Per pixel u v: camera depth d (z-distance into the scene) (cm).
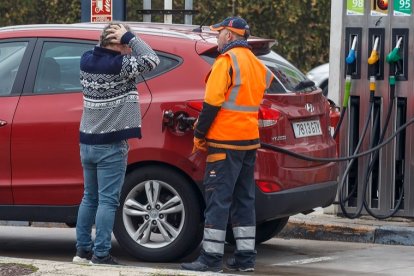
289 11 5231
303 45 5288
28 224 2738
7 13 5278
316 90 2164
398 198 2503
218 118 1850
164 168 2003
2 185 2081
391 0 2462
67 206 2056
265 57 2102
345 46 2509
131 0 5103
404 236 2366
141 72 1836
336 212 2550
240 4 5191
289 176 2002
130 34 1844
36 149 2059
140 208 2028
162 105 1995
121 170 1880
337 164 2223
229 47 1873
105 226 1873
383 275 1967
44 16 5309
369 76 2488
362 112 2502
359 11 2491
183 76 2012
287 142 2012
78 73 2078
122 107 1852
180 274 1698
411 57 2452
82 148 1880
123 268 1756
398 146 2488
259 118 1961
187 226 1997
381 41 2473
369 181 2498
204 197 1980
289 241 2433
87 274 1714
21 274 1733
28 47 2127
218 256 1873
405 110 2472
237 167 1867
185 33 2086
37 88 2091
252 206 1919
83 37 2095
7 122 2075
